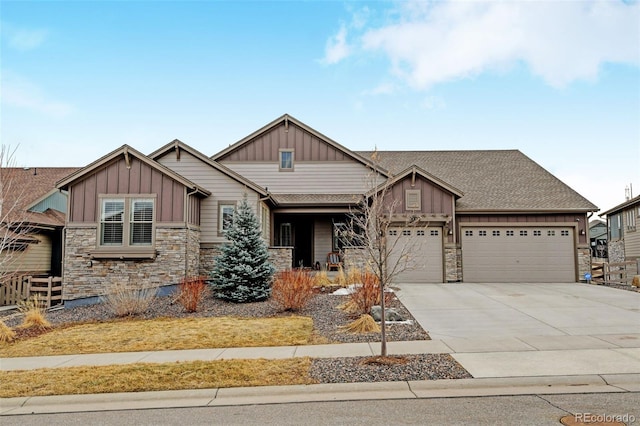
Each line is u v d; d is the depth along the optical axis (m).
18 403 5.79
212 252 16.56
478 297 13.47
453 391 5.78
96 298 14.76
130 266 14.86
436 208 17.50
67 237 14.98
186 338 9.09
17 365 7.55
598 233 39.78
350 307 11.15
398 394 5.71
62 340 9.28
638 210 22.95
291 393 5.88
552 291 14.78
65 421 5.12
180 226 14.92
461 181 20.34
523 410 4.98
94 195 15.09
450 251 17.44
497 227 17.88
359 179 19.27
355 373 6.43
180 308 12.34
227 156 19.72
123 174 15.15
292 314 11.30
